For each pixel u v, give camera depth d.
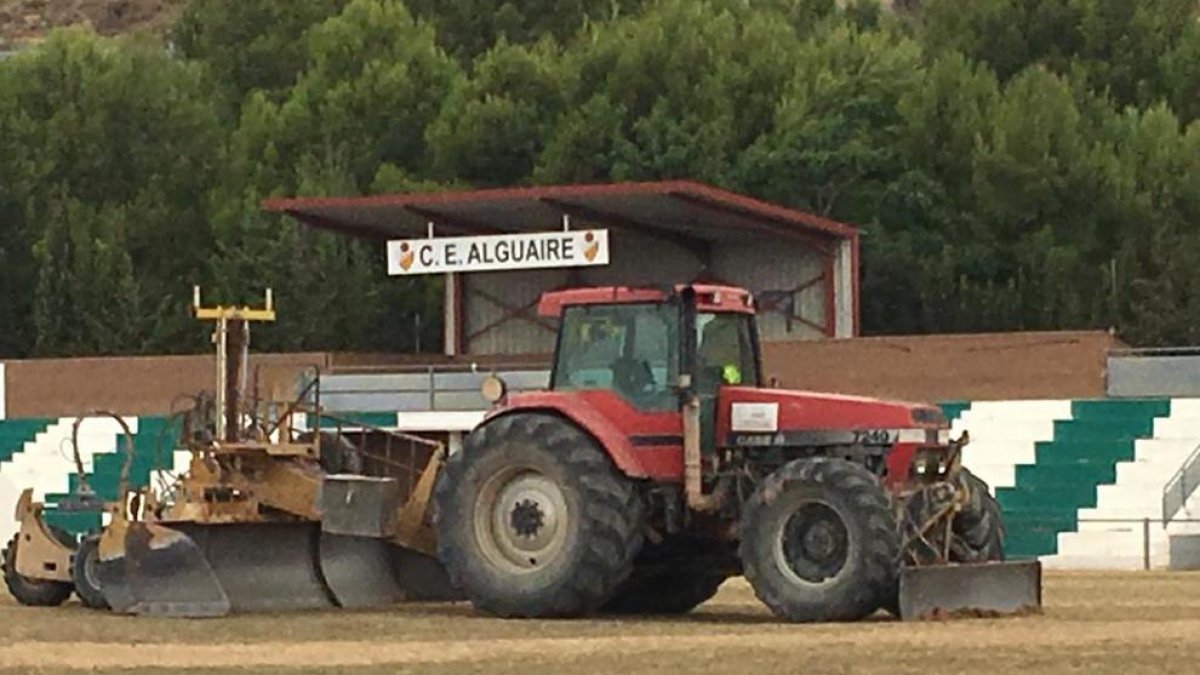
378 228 54.72
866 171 65.00
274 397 29.55
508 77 69.31
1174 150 64.75
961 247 64.56
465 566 23.14
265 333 63.97
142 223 66.25
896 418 22.64
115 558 23.92
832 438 22.67
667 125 66.44
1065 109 65.00
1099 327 62.59
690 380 22.75
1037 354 44.50
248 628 21.77
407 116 70.00
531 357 53.72
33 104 67.56
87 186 66.94
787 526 21.86
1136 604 25.03
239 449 24.31
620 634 20.64
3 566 25.64
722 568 23.66
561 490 22.69
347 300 64.19
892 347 45.72
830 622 21.53
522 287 57.00
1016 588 22.78
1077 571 36.62
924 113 65.50
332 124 69.81
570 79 69.19
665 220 52.88
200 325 64.44
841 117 65.50
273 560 24.39
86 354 63.47
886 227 65.06
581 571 22.45
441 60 71.81
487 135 68.00
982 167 64.19
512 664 17.59
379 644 19.67
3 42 126.31
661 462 22.86
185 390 49.44
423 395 46.50
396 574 25.25
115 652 19.02
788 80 67.88
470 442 23.27
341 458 25.48
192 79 70.50
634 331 23.19
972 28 72.94
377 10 72.50
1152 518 40.28
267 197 67.00
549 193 49.81
